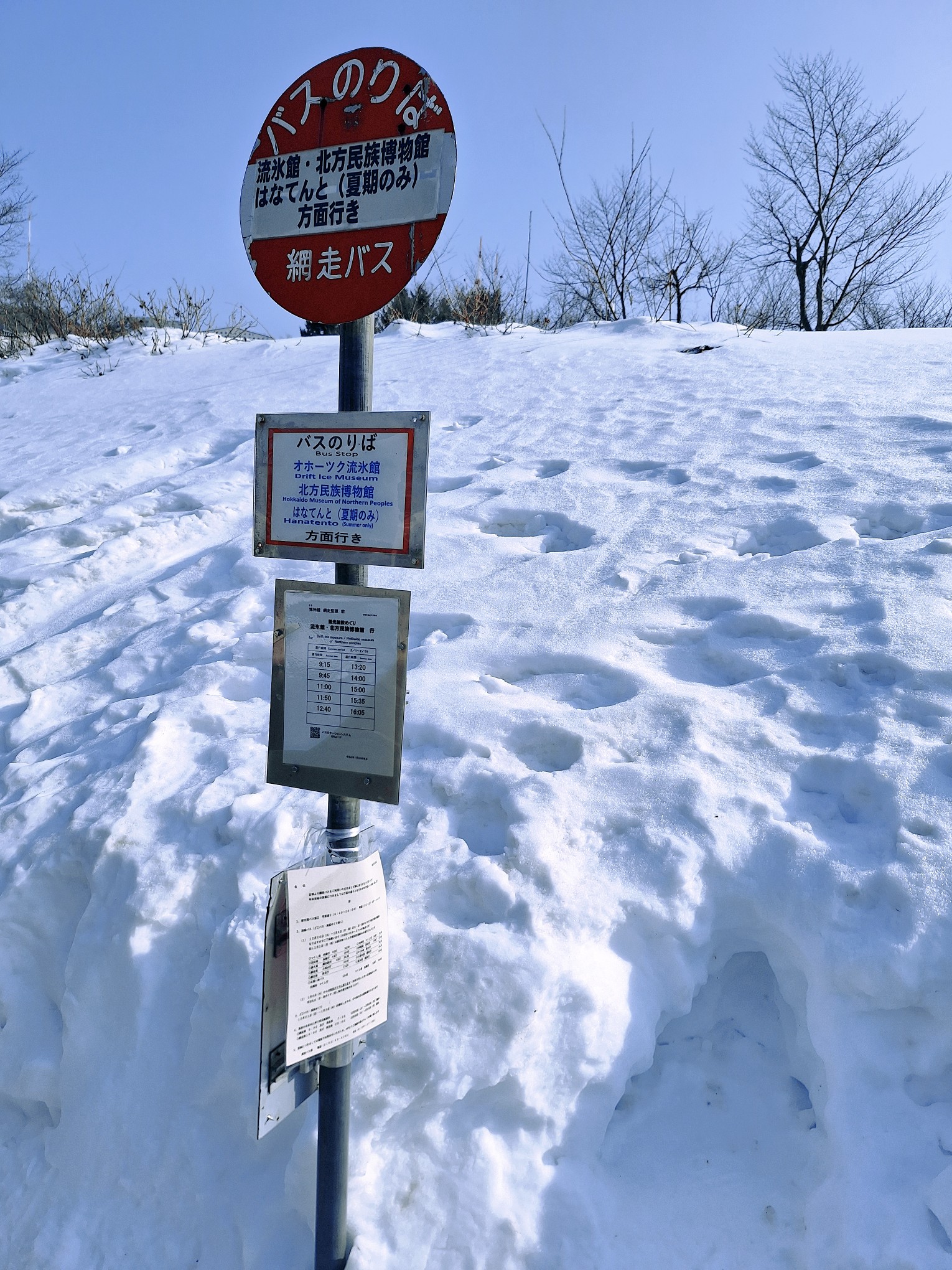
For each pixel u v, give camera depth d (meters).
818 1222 2.14
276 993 1.91
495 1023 2.27
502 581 4.20
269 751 2.11
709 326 9.82
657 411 6.29
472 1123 2.22
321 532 2.01
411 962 2.40
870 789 2.74
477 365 8.52
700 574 4.00
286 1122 2.31
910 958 2.27
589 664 3.49
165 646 4.18
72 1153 2.51
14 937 2.89
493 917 2.52
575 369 7.89
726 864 2.57
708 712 3.11
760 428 5.61
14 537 5.95
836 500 4.43
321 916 1.95
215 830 2.91
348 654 2.00
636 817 2.74
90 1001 2.65
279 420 2.02
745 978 2.61
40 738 3.75
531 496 5.03
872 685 3.16
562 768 3.05
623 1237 2.18
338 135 1.90
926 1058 2.23
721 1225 2.21
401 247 1.87
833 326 22.52
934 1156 2.13
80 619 4.81
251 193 2.02
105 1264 2.34
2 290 17.33
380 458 1.92
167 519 5.74
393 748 1.98
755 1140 2.36
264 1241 2.21
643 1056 2.39
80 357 12.30
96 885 2.85
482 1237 2.10
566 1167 2.23
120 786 3.14
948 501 4.19
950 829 2.55
